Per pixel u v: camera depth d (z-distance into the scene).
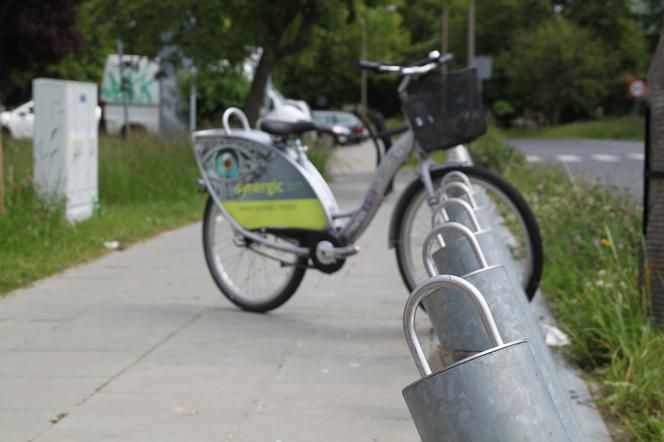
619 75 80.38
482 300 2.92
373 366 5.80
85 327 6.80
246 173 7.20
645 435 4.62
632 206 10.10
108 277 8.98
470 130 6.51
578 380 5.58
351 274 9.19
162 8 19.48
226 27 20.33
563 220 10.08
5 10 29.75
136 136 18.34
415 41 85.75
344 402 5.09
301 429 4.66
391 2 21.00
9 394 5.20
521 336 4.17
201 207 15.66
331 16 20.16
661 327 6.12
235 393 5.23
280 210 7.11
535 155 36.59
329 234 6.93
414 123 6.60
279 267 7.25
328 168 21.80
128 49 20.70
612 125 68.75
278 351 6.16
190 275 9.13
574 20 86.31
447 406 2.84
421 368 2.98
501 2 83.94
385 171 6.82
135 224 12.86
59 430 4.62
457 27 84.69
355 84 79.38
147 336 6.54
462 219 5.49
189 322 7.00
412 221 6.85
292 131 7.00
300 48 20.53
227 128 7.29
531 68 76.25
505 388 2.81
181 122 28.39
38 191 11.73
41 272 9.02
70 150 12.51
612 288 6.55
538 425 2.82
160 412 4.90
